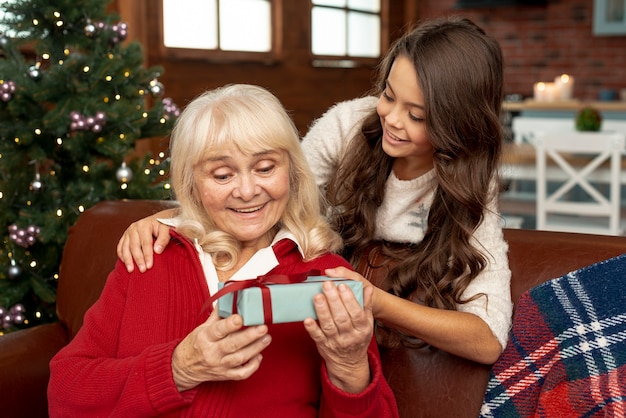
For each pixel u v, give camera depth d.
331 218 1.59
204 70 4.77
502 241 1.41
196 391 1.21
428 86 1.29
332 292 1.06
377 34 6.78
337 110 1.65
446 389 1.37
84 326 1.36
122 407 1.19
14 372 1.57
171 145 1.37
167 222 1.40
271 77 5.38
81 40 2.34
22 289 2.23
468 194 1.35
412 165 1.46
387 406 1.25
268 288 1.06
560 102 6.08
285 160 1.29
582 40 6.93
